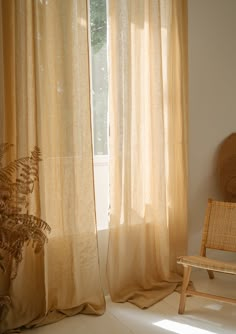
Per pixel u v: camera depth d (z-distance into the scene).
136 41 2.48
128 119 2.44
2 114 1.97
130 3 2.42
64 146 2.16
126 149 2.45
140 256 2.57
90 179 2.27
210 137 3.16
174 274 2.79
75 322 2.17
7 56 1.98
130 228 2.54
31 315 2.11
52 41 2.13
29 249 2.08
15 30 1.94
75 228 2.20
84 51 2.21
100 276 2.41
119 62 2.37
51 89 2.15
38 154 1.89
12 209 1.75
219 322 2.19
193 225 3.11
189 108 3.00
